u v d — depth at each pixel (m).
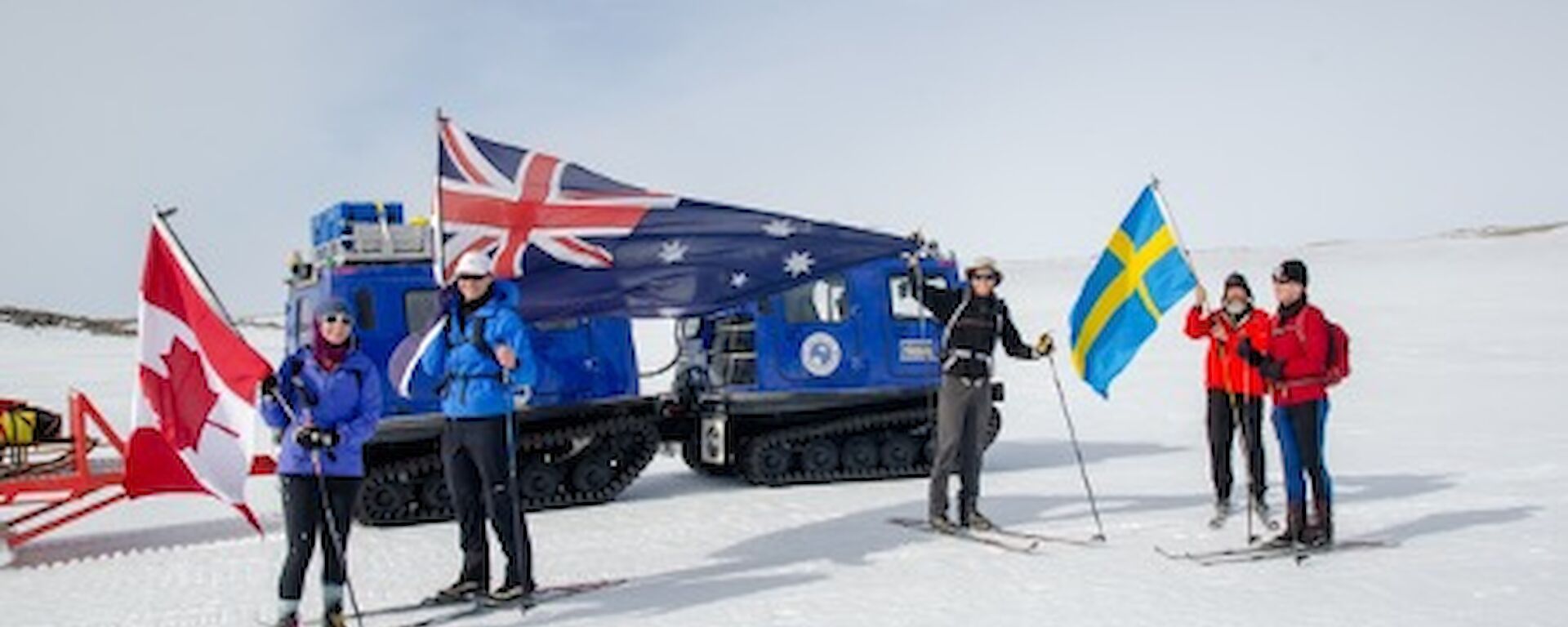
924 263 12.44
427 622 6.74
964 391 8.73
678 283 8.92
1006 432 16.59
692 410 12.62
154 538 10.22
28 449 10.70
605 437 11.29
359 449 6.41
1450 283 44.31
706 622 6.47
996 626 6.16
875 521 9.54
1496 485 10.12
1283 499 10.03
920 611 6.54
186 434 6.72
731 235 8.98
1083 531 8.80
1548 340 26.41
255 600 7.55
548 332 11.12
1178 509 9.62
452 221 7.96
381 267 10.55
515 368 6.78
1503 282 43.31
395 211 10.92
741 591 7.21
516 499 6.96
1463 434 13.86
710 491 11.88
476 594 7.07
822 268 9.21
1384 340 27.77
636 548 8.82
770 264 9.09
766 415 12.16
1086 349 9.19
